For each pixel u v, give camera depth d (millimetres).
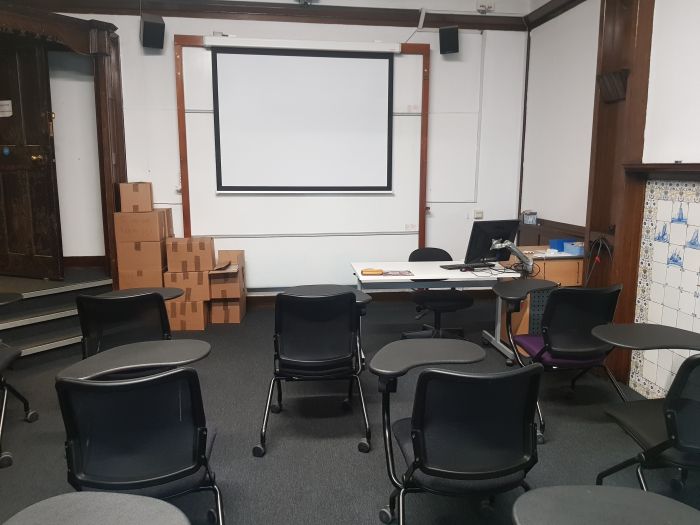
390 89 5328
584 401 3291
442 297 4262
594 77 4359
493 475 1708
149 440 1716
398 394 3406
